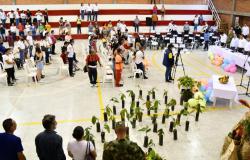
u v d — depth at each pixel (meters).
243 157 5.94
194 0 26.39
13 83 12.30
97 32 21.83
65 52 13.59
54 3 25.00
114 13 24.77
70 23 23.86
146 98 10.73
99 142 7.66
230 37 18.33
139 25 24.27
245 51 15.84
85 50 17.30
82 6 23.52
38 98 10.77
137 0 26.00
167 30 23.66
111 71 12.45
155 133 8.16
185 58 17.69
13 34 20.91
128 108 9.86
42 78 13.19
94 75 11.94
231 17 23.25
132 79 13.17
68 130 8.29
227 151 6.20
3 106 9.98
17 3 24.47
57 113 9.45
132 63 13.66
